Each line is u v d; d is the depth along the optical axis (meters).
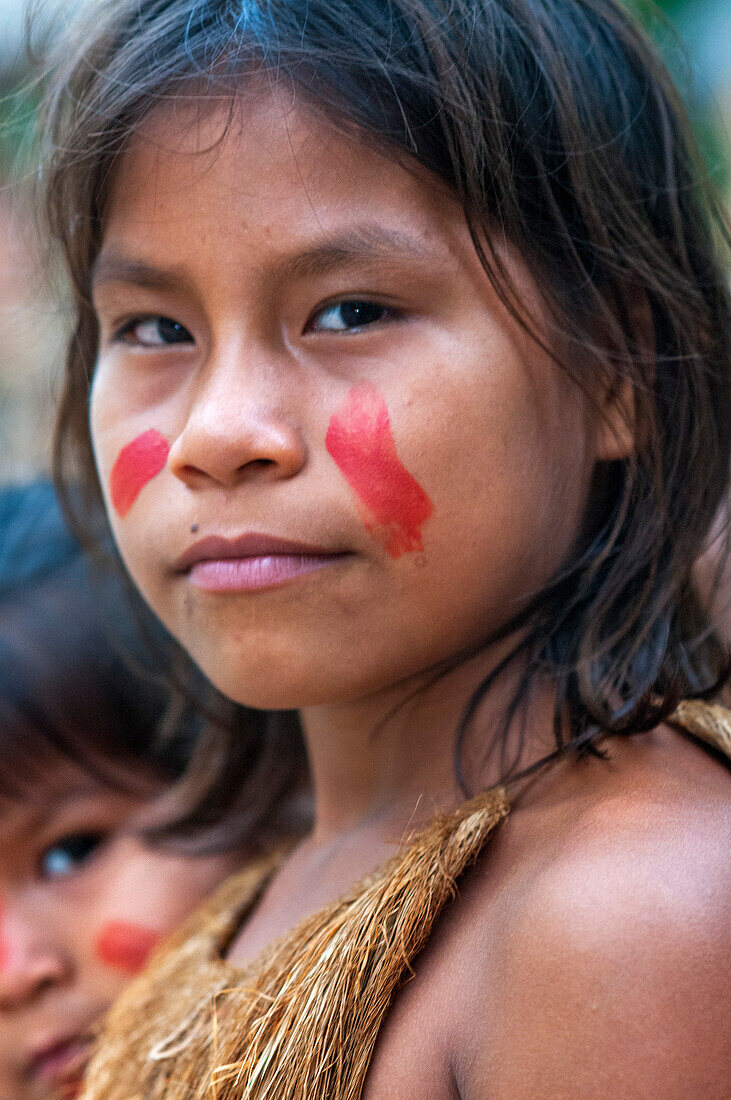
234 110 0.78
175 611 0.88
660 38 1.15
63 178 0.93
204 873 1.34
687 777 0.77
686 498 0.91
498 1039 0.66
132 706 1.42
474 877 0.76
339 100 0.78
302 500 0.78
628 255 0.89
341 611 0.79
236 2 0.83
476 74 0.82
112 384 0.91
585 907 0.66
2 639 1.40
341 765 0.96
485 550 0.79
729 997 0.63
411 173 0.78
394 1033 0.73
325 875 0.94
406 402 0.77
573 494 0.86
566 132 0.86
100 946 1.33
